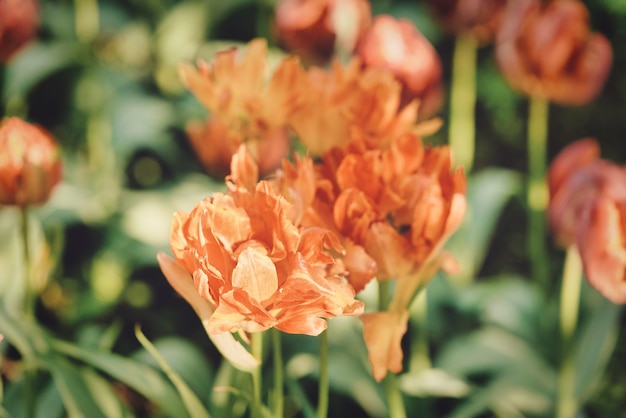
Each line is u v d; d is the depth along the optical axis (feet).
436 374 3.65
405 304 2.61
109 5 5.90
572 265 3.55
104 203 4.71
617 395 4.44
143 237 4.55
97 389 2.95
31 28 3.85
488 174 4.38
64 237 4.92
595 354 3.48
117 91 5.23
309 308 2.37
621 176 3.32
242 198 2.42
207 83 3.00
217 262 2.37
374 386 3.61
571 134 5.20
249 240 2.39
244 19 6.07
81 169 4.90
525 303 4.16
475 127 5.42
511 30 4.09
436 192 2.55
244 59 2.98
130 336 4.68
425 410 3.71
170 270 2.44
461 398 3.94
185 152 5.51
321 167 2.61
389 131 2.85
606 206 2.97
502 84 5.29
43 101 5.64
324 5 4.11
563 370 3.60
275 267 2.39
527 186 4.86
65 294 4.78
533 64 4.08
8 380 3.70
